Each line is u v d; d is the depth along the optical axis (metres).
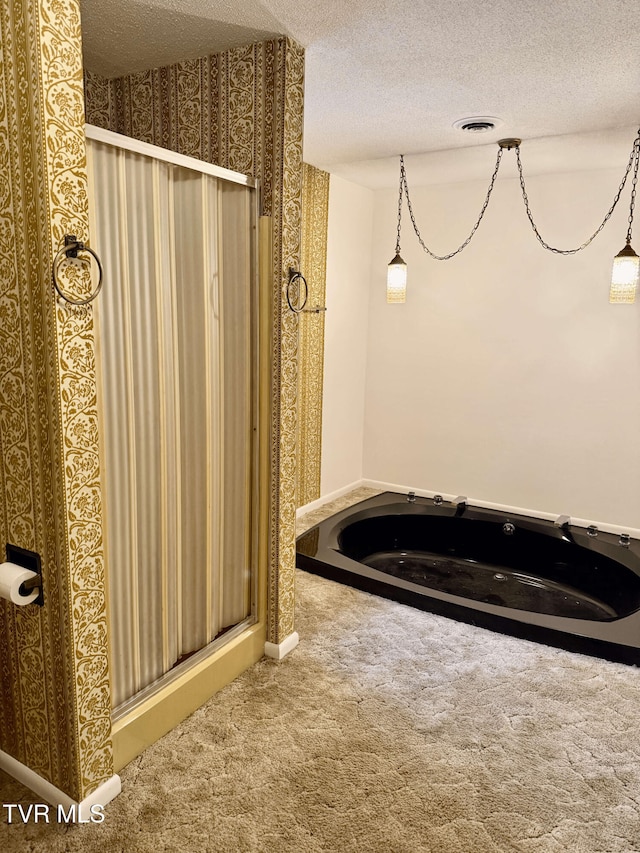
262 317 2.23
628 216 3.75
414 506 4.10
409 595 2.97
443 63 2.23
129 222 1.71
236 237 2.11
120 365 1.71
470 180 4.18
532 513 4.30
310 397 4.16
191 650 2.16
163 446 1.91
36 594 1.60
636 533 3.97
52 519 1.54
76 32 1.39
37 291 1.44
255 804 1.74
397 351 4.67
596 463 4.05
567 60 2.18
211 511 2.15
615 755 1.97
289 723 2.08
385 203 4.56
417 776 1.86
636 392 3.87
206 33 2.02
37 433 1.53
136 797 1.76
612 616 3.29
